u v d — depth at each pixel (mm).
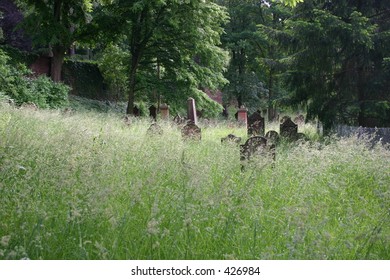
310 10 16781
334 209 5941
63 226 4301
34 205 4660
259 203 5195
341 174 7832
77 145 7551
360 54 16156
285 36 16719
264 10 42750
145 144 9609
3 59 23797
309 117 17500
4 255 3625
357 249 4285
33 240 3842
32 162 6609
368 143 11477
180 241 4266
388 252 4418
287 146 12539
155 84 28625
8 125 9977
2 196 4770
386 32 15422
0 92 20297
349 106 16812
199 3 26016
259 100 44000
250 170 7289
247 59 43781
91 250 3932
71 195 4988
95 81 36250
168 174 6684
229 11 42844
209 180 6301
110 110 28797
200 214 4777
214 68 30297
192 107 19734
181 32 27109
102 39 29609
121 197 5453
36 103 23641
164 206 4996
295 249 3898
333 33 15391
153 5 26062
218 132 19297
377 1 16922
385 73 15789
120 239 4109
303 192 6445
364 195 6824
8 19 33438
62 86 26312
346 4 16562
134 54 28781
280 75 17422
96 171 5992
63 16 28766
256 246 4305
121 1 27344
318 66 16484
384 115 15906
